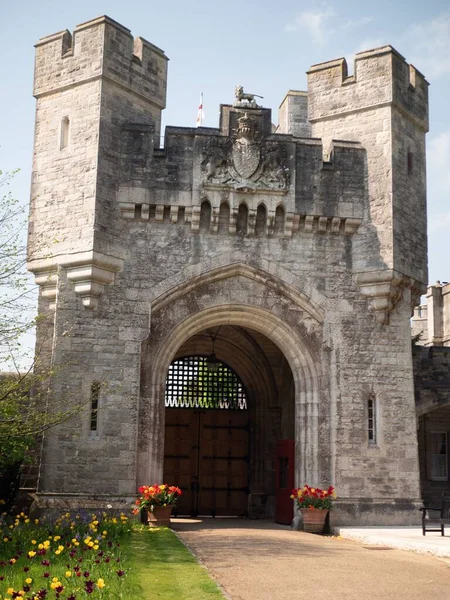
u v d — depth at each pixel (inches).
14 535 521.0
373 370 773.9
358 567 470.6
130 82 784.9
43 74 799.1
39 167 783.7
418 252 810.2
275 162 781.3
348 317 780.6
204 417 1024.2
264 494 995.3
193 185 766.5
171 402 1039.0
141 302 752.3
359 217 789.9
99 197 742.5
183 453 1007.6
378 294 776.9
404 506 746.8
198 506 994.7
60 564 425.1
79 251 735.1
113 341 740.0
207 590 378.0
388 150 791.7
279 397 1011.9
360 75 817.5
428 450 1077.8
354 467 751.1
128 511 698.2
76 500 698.8
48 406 651.5
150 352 751.7
